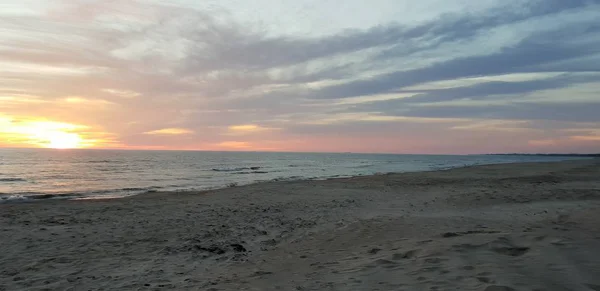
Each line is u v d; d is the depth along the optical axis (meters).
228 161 69.88
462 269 4.24
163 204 13.83
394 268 4.66
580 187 17.81
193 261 6.53
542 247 4.93
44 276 5.64
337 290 4.04
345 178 27.08
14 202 14.70
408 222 8.58
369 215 10.98
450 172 32.16
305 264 5.65
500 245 5.19
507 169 36.19
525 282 3.62
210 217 11.02
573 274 3.82
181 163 57.25
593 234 5.75
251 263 6.21
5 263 6.33
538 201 12.80
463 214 10.53
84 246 7.59
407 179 24.81
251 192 17.92
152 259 6.65
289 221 10.27
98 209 12.59
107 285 5.17
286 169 44.78
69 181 26.30
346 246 6.75
